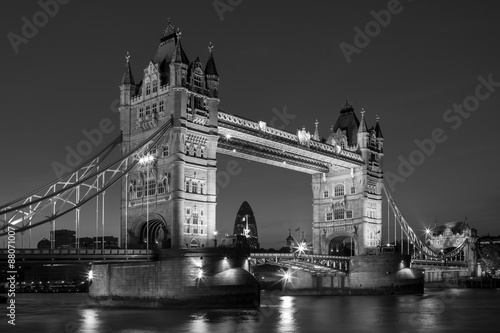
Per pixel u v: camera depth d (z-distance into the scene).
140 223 111.06
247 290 99.00
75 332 71.38
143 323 78.31
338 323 83.38
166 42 115.56
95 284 107.69
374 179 163.62
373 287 149.88
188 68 109.44
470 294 160.88
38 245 155.00
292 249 178.25
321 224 166.25
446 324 83.56
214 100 112.50
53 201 91.62
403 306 113.12
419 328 79.00
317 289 158.38
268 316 88.81
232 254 98.19
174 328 73.81
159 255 98.62
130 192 112.56
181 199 103.00
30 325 79.81
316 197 168.00
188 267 94.94
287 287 166.25
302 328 77.25
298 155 144.25
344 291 153.50
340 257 152.88
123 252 94.00
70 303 131.88
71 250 87.69
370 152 163.62
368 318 90.31
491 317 92.88
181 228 102.38
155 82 110.50
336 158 150.12
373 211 162.12
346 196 161.75
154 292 98.25
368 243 158.62
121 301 103.00
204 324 77.62
